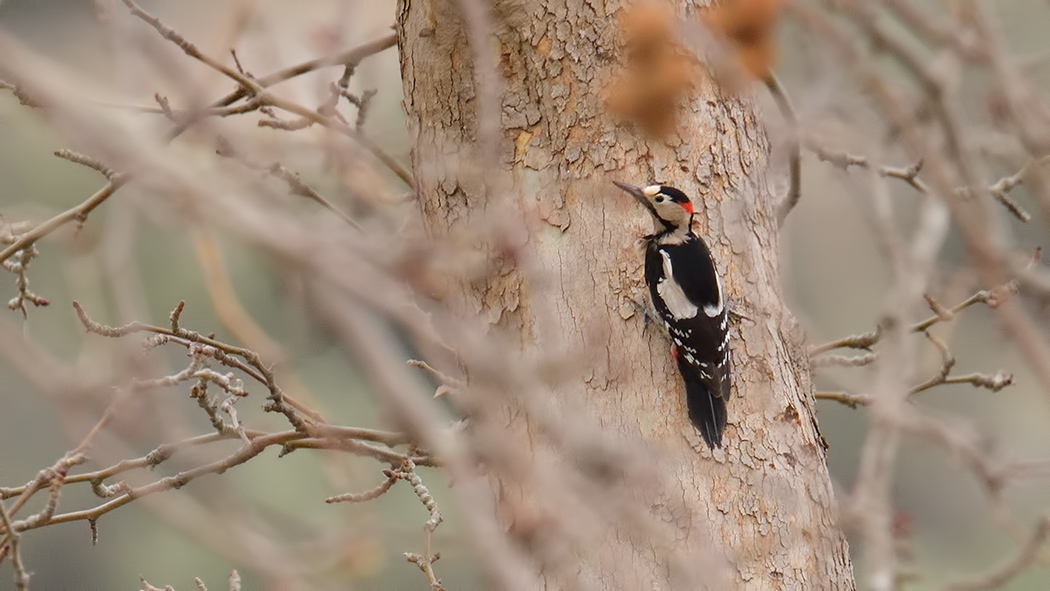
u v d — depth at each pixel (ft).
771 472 32.48
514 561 18.67
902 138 25.03
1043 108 22.27
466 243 27.37
